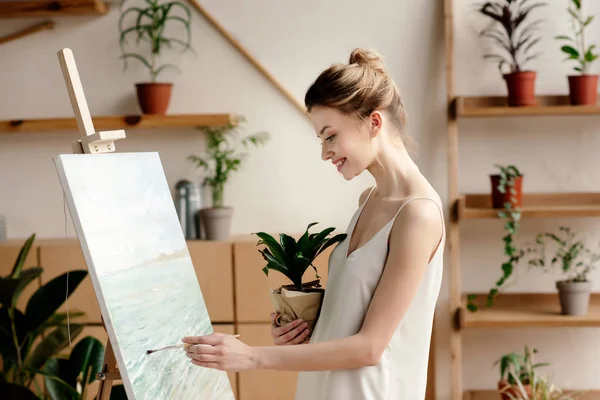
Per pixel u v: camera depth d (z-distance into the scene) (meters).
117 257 1.39
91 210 1.36
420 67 3.01
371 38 3.01
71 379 2.38
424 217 1.37
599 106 2.71
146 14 2.96
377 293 1.38
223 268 2.85
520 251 2.96
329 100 1.41
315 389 1.56
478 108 2.77
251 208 3.11
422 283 1.43
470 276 3.08
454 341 2.86
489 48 2.96
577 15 2.92
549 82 2.96
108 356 1.54
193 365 1.58
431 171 3.04
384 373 1.43
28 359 2.49
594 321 2.71
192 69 3.07
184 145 3.10
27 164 3.16
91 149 1.55
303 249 1.62
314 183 3.08
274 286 2.84
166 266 1.59
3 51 3.11
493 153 3.03
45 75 3.11
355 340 1.36
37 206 3.18
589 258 3.01
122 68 3.08
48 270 2.91
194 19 3.05
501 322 2.75
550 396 2.75
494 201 2.83
